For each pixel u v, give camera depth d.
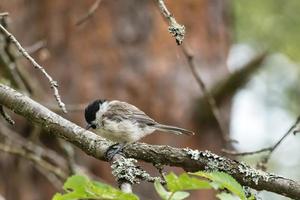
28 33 13.10
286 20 14.96
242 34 15.13
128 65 12.76
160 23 12.90
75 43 12.85
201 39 13.27
